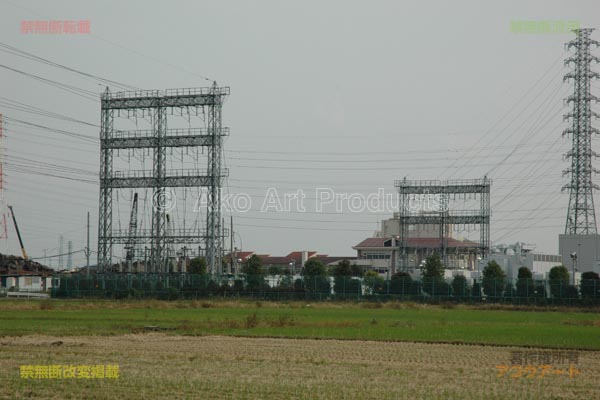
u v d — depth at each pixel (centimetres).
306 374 3772
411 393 3275
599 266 12988
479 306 10738
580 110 13212
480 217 13512
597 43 13038
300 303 10812
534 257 14912
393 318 8044
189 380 3531
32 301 10319
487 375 3838
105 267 11625
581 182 13362
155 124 11438
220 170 11356
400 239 14125
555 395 3281
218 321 7075
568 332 6362
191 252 12888
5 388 3334
